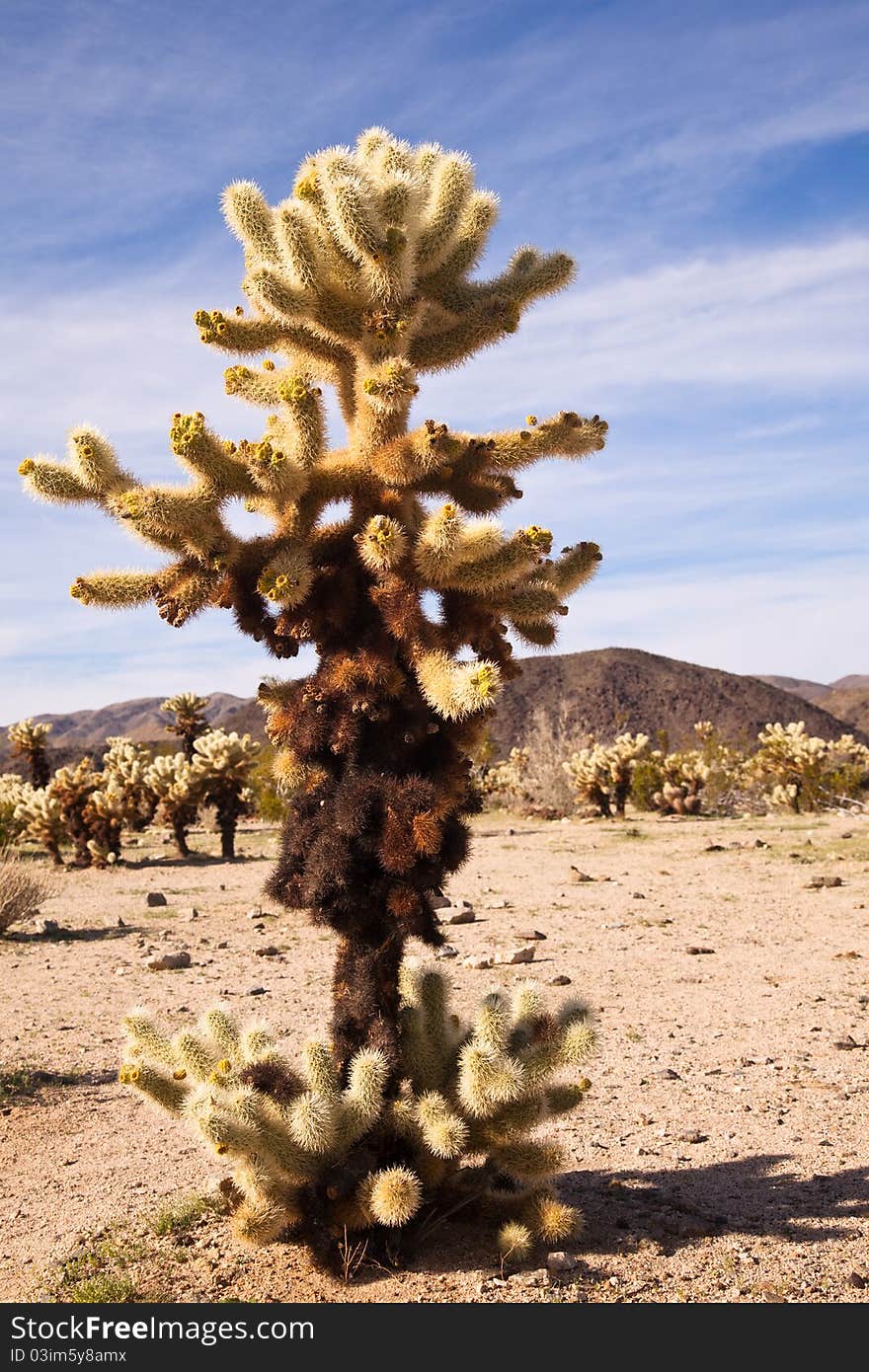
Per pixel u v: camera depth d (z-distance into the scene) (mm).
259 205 4246
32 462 4070
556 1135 5867
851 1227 4508
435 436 3959
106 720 155125
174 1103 4234
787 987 9297
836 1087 6492
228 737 22562
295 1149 4059
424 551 3979
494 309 4426
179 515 3873
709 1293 3969
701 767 30984
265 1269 4266
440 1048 4434
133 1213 4926
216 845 25891
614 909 13992
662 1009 8680
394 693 4113
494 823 30391
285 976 10570
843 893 14453
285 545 4113
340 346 4410
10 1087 7047
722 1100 6359
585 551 4605
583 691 88250
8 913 13336
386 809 4047
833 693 107812
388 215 4145
